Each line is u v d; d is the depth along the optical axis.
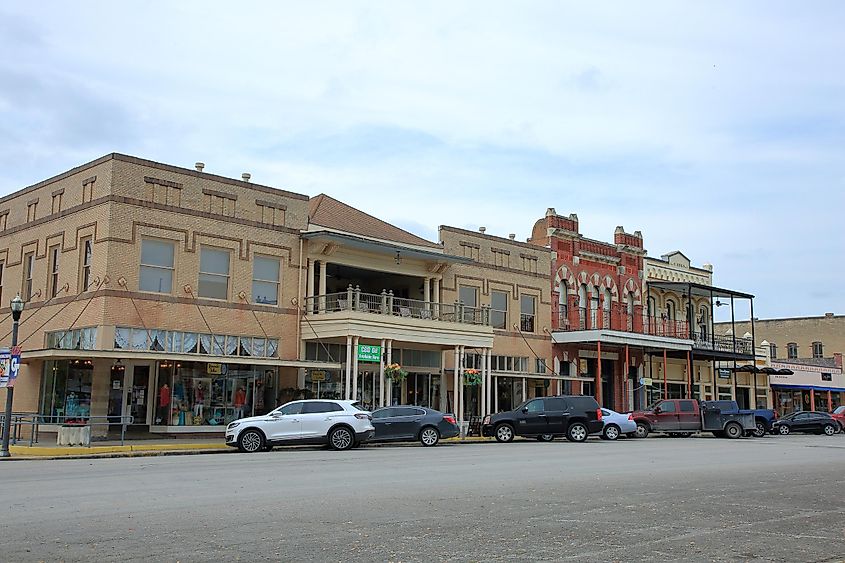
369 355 32.06
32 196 32.34
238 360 28.16
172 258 29.59
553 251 44.56
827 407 65.19
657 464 20.66
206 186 30.62
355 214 37.84
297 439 25.17
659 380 50.19
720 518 11.56
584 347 45.31
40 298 30.84
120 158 28.45
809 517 11.86
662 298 51.44
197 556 8.32
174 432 29.02
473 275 40.09
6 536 9.32
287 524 10.26
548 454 23.81
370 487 14.40
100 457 22.81
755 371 54.94
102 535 9.41
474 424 35.41
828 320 74.69
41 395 29.72
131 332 28.06
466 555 8.62
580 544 9.38
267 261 32.22
